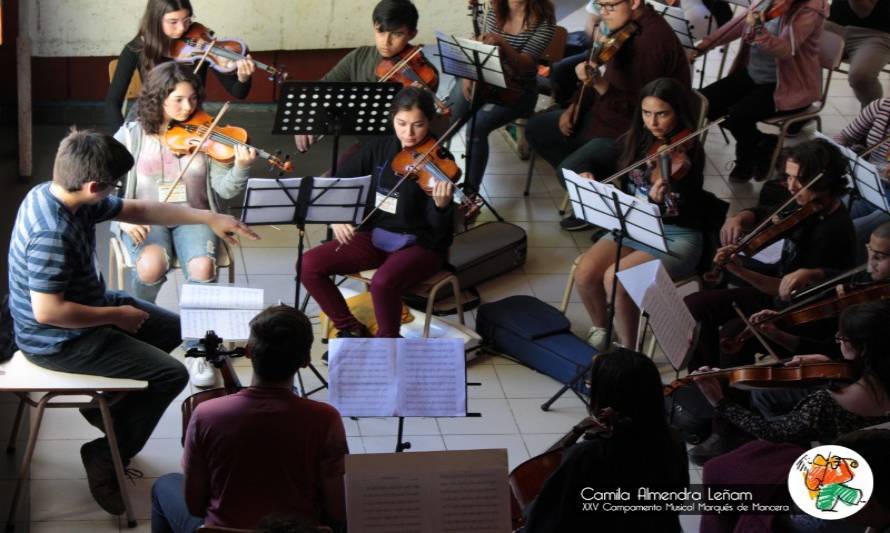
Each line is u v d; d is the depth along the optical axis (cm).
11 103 673
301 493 325
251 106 722
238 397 323
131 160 395
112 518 414
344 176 513
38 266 385
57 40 659
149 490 429
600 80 601
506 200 658
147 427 416
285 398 324
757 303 492
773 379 381
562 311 539
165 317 441
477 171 639
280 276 569
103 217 425
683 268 517
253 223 462
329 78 604
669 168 511
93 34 664
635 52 587
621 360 301
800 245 487
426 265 494
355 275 501
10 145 655
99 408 415
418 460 312
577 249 619
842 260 484
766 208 524
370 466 310
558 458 342
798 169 479
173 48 572
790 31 642
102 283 418
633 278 426
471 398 496
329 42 721
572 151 637
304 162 675
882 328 365
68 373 402
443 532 313
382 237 500
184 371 413
